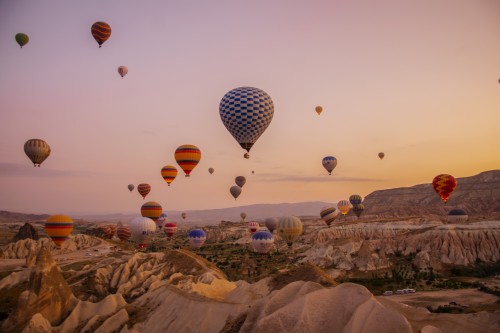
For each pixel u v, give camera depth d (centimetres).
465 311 5881
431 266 10050
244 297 4706
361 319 3306
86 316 4897
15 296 6031
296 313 3509
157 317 4688
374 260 10244
